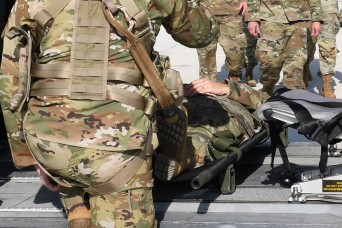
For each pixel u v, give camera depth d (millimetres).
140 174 7332
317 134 8805
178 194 9531
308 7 15094
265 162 11172
